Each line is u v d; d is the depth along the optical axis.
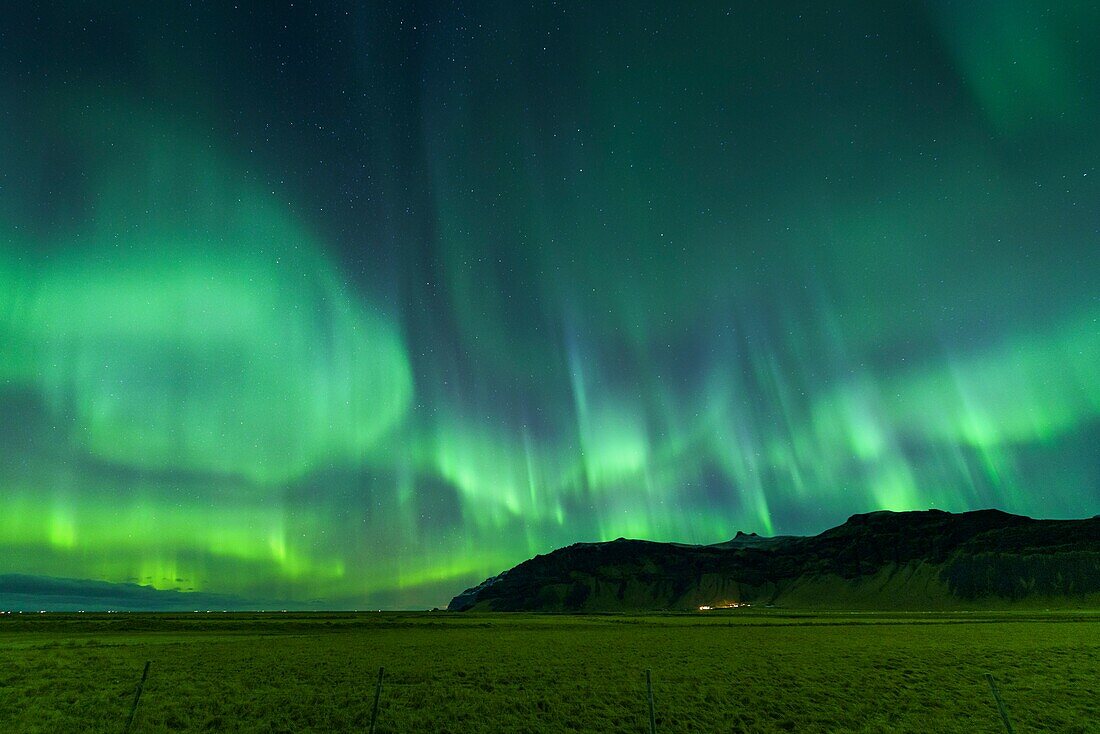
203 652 46.25
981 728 22.97
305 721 23.41
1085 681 32.81
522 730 22.62
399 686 31.00
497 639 65.06
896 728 23.03
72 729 21.39
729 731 22.89
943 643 55.62
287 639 62.47
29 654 42.31
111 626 83.19
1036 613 143.62
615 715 24.92
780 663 40.97
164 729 21.61
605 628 90.81
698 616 158.75
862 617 130.62
